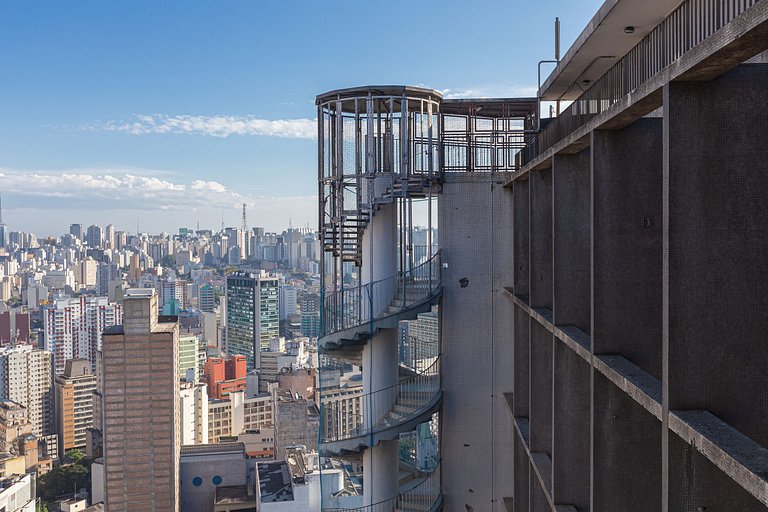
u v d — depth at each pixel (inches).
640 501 394.9
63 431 5871.1
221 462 3978.8
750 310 268.2
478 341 824.9
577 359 515.2
